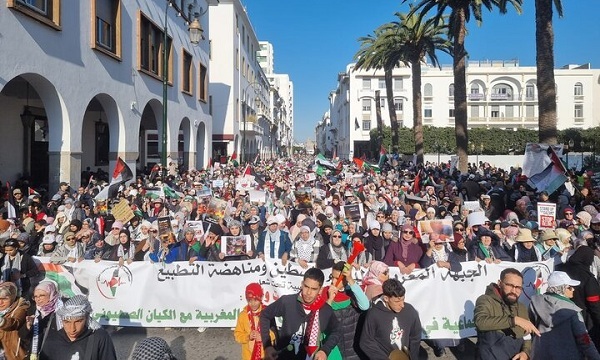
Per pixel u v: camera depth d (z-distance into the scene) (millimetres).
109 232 9391
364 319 4629
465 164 23891
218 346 6727
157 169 18531
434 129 57469
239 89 45938
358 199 12969
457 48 23750
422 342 7102
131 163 18953
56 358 3738
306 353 4273
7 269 6859
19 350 4367
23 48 11992
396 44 36656
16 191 12336
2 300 4359
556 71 72375
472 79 73812
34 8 12570
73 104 14438
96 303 7238
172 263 7297
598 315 5277
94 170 24312
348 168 27516
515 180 18328
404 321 4449
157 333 7258
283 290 7141
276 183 18188
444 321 6641
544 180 11938
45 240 7957
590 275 5469
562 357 4457
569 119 72375
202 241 7871
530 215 10625
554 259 6801
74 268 7246
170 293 7266
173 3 23906
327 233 8250
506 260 7344
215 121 42500
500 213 13117
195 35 17531
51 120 14016
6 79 11352
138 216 10484
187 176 20953
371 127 76938
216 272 7270
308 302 4289
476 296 6684
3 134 17531
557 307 4535
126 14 18562
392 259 7344
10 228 8586
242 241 7656
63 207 10797
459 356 6566
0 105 17359
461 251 7461
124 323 7215
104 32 17078
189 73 27422
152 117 29047
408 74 75625
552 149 12000
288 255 8039
